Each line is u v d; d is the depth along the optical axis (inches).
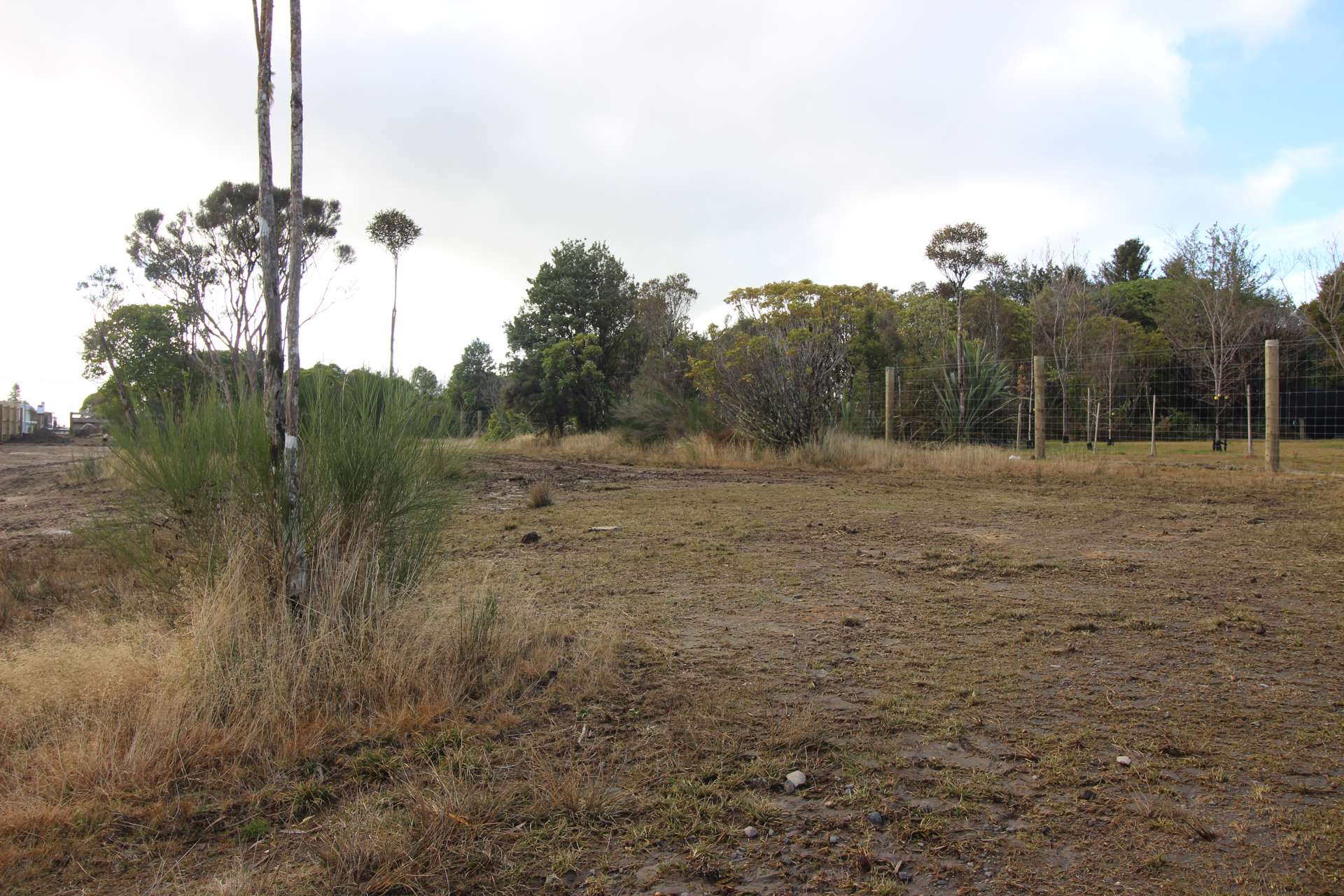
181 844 98.8
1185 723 130.8
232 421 174.2
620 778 114.2
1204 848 94.0
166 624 162.7
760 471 621.6
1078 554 275.6
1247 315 1173.1
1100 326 1411.2
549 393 1162.6
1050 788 110.1
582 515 382.0
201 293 842.2
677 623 193.8
